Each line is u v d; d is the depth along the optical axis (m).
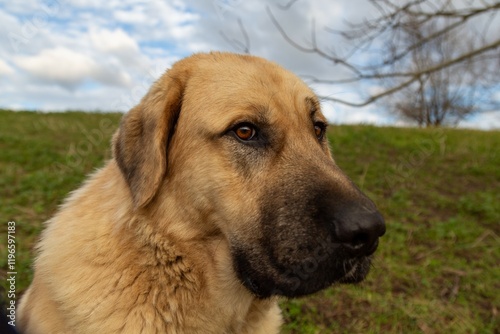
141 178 0.48
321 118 0.57
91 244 0.47
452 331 0.74
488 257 0.98
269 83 0.51
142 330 0.45
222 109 0.48
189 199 0.48
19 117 2.82
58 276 0.47
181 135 0.50
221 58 0.54
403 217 1.18
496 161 1.79
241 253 0.48
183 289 0.47
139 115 0.52
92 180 0.55
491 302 0.82
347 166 1.64
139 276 0.46
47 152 1.71
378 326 0.73
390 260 0.93
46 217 1.07
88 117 2.92
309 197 0.45
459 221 1.17
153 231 0.47
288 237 0.44
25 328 0.50
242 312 0.51
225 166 0.48
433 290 0.85
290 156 0.48
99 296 0.45
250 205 0.47
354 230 0.40
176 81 0.51
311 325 0.73
